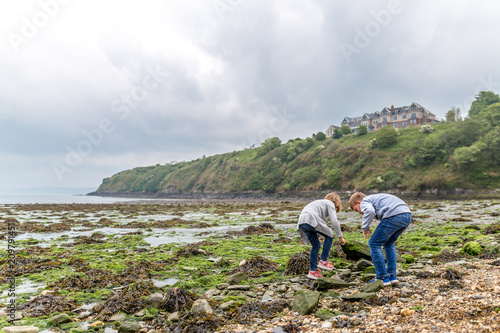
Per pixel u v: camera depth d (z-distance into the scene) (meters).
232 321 4.00
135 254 9.48
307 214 5.86
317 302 4.31
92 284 6.03
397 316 3.66
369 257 7.46
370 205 5.30
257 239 12.23
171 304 4.64
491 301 3.68
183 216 26.66
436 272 5.55
